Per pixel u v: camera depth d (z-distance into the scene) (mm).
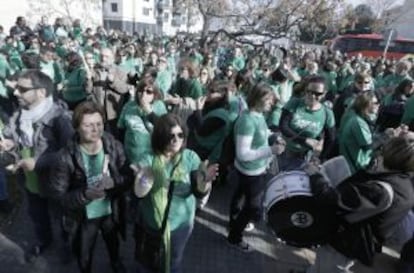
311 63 10344
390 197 2461
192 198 2750
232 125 3736
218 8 17688
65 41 11922
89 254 3062
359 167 3826
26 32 13539
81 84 5359
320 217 2844
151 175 2531
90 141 2639
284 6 16766
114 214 3035
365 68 9633
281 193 2938
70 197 2664
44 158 2807
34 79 2859
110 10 45094
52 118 2965
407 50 26750
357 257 2750
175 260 2881
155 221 2646
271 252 4074
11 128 3217
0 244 3725
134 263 3629
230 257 3904
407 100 5750
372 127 4074
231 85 4480
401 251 3857
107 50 5719
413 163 2545
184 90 6004
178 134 2541
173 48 14555
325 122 4398
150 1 48594
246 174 3574
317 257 3176
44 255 3600
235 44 17609
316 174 2947
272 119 4863
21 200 4543
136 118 3656
